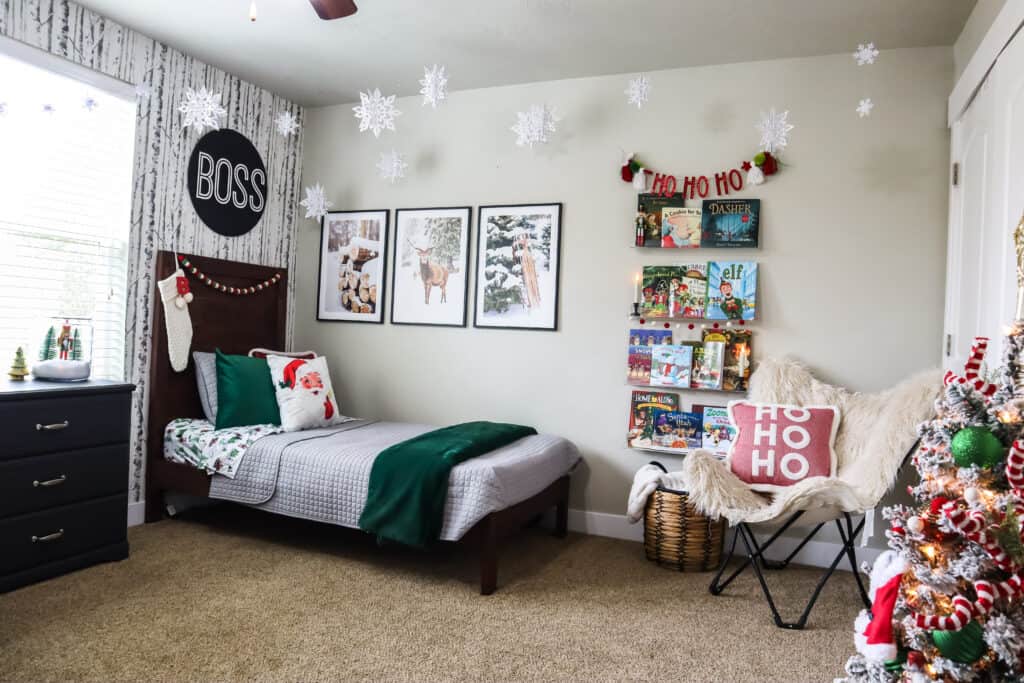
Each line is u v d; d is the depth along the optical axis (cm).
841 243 329
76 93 317
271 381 366
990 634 129
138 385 347
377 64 367
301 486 304
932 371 265
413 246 415
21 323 303
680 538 306
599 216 372
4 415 250
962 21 292
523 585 285
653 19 302
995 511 138
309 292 445
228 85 391
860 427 297
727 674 212
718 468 270
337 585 277
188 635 226
